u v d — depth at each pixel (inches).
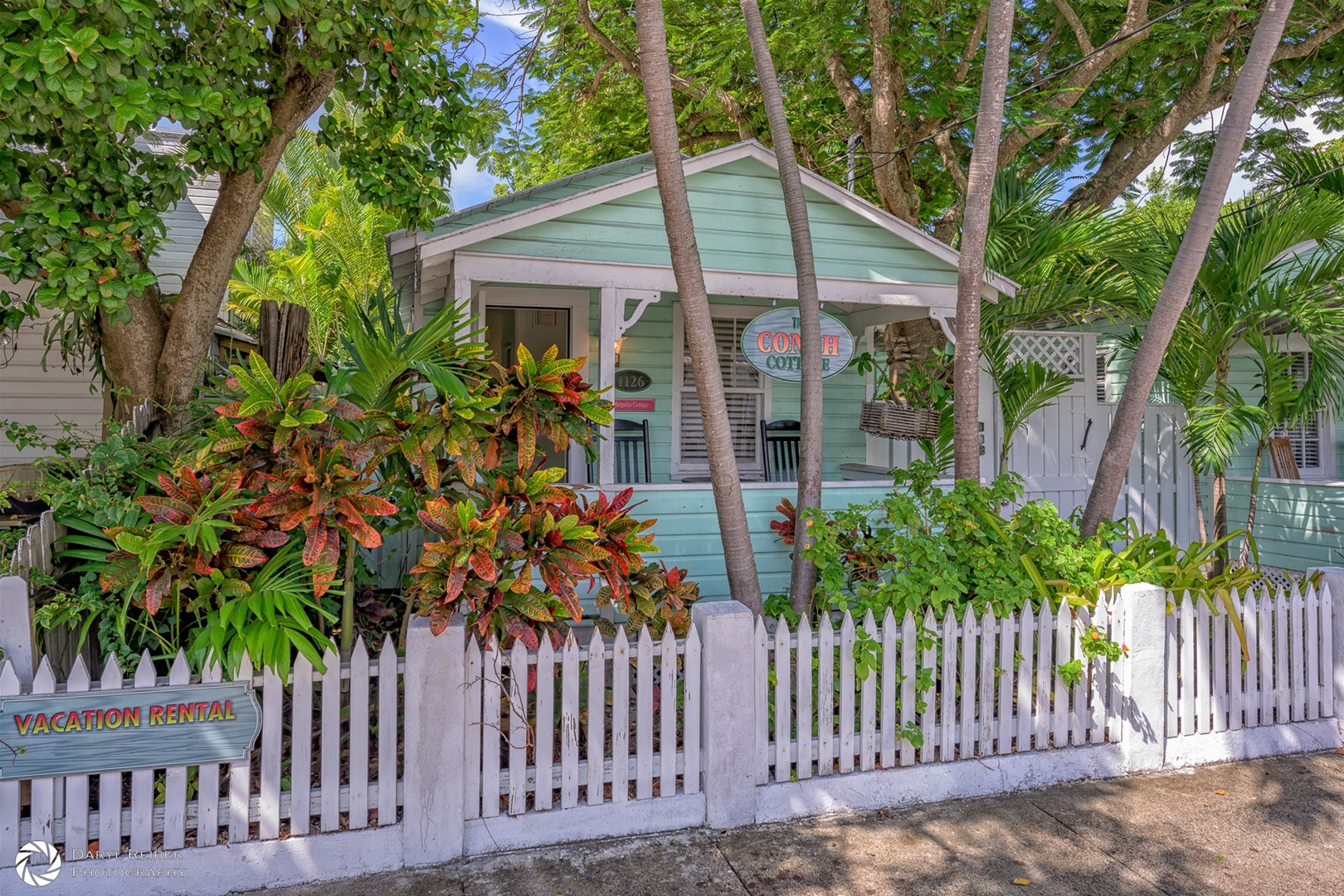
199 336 194.4
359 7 189.8
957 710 179.3
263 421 140.0
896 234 286.0
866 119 410.9
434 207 232.4
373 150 223.8
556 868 138.5
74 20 144.4
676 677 154.6
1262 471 415.5
